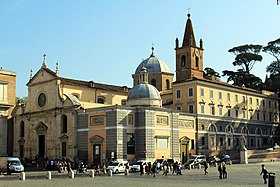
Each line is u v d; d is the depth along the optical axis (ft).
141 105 281.95
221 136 342.23
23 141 330.75
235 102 363.97
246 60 469.98
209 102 334.85
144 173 222.69
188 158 302.66
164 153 278.87
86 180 169.07
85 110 284.41
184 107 332.19
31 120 327.47
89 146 278.05
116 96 342.64
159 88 384.06
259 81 458.50
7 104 305.73
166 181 161.79
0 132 308.40
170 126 286.46
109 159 261.03
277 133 418.10
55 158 297.74
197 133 317.22
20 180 173.06
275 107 420.36
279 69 468.75
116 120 263.29
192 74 358.84
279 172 215.51
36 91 326.65
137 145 270.46
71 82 314.14
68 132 293.02
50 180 171.42
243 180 166.61
